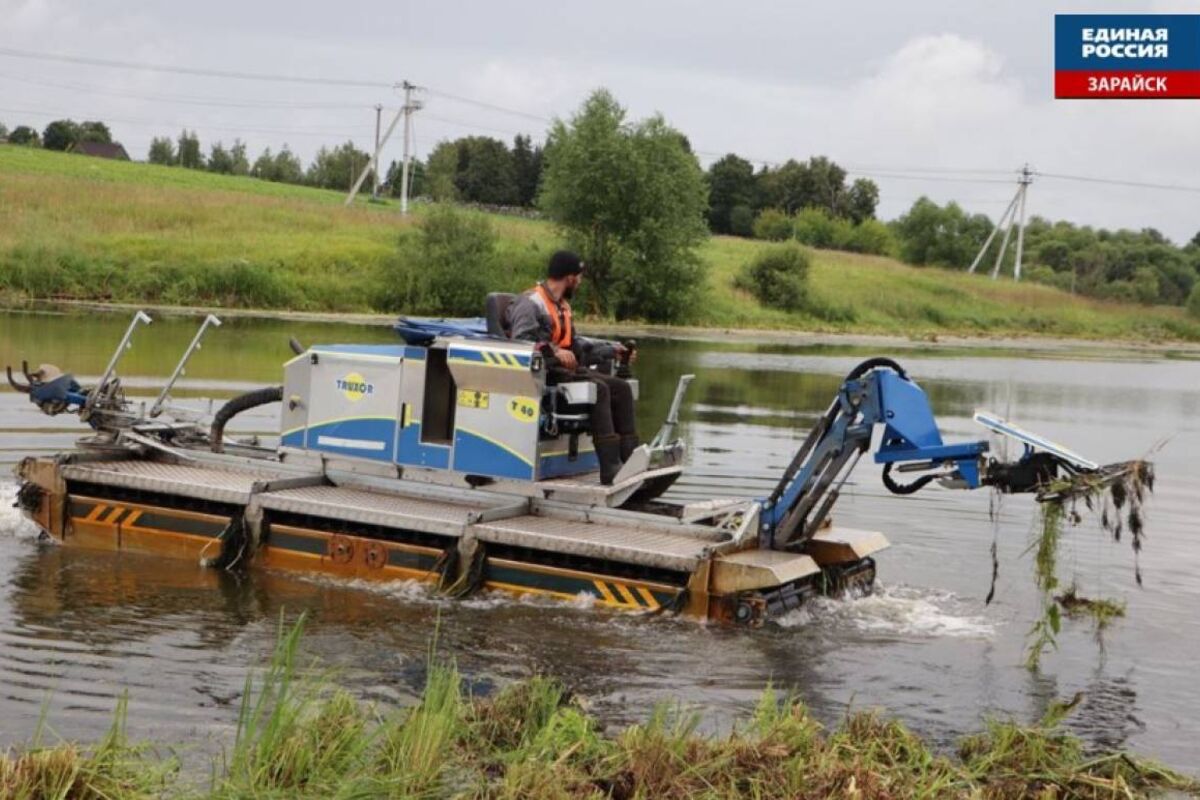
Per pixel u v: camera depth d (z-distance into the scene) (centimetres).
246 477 1018
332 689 691
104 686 680
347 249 4856
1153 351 6300
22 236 4238
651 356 3484
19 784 498
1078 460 839
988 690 750
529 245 5572
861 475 1503
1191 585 1021
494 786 544
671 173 5409
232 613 841
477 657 768
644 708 689
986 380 3350
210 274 4222
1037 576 880
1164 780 615
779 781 557
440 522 909
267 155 12056
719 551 874
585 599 895
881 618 898
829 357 3809
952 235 10938
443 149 10638
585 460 1002
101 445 1059
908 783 569
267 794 525
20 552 988
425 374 965
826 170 13062
